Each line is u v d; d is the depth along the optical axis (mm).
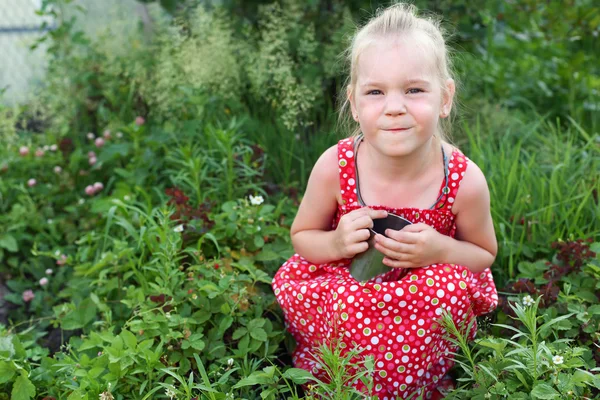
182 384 1982
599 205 2850
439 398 2209
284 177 3551
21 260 3299
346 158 2166
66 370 2254
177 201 2963
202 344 2182
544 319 2152
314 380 2068
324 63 3883
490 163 3193
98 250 2988
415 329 2012
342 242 2068
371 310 1998
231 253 2721
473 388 1991
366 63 1967
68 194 3605
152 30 4598
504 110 3910
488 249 2262
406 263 2027
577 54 4156
